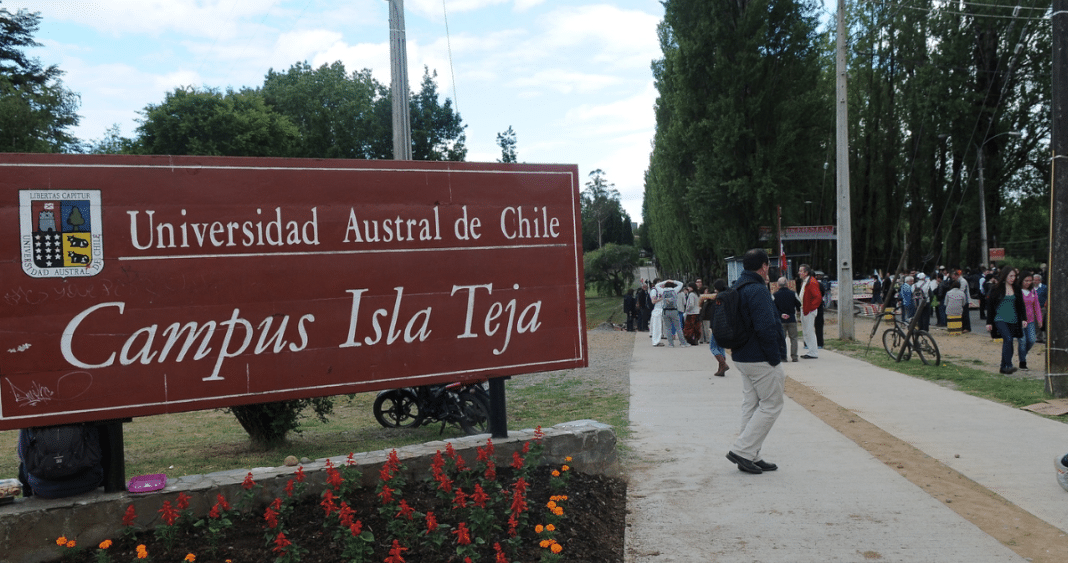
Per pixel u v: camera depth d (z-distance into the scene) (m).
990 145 41.69
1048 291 9.59
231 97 45.12
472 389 9.25
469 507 4.52
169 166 4.78
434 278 5.56
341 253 5.25
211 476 4.80
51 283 4.48
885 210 44.97
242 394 4.94
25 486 4.58
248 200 4.98
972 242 42.75
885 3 41.00
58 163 4.50
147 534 4.41
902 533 4.67
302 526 4.43
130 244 4.66
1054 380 9.43
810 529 4.78
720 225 34.19
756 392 6.19
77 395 4.49
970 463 6.34
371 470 5.05
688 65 33.88
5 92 37.47
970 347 16.31
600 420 8.94
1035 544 4.45
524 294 5.89
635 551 4.48
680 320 20.08
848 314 18.95
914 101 40.22
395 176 5.43
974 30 40.12
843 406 9.20
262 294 5.01
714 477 6.10
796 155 33.75
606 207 120.44
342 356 5.24
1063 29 9.84
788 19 33.53
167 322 4.75
